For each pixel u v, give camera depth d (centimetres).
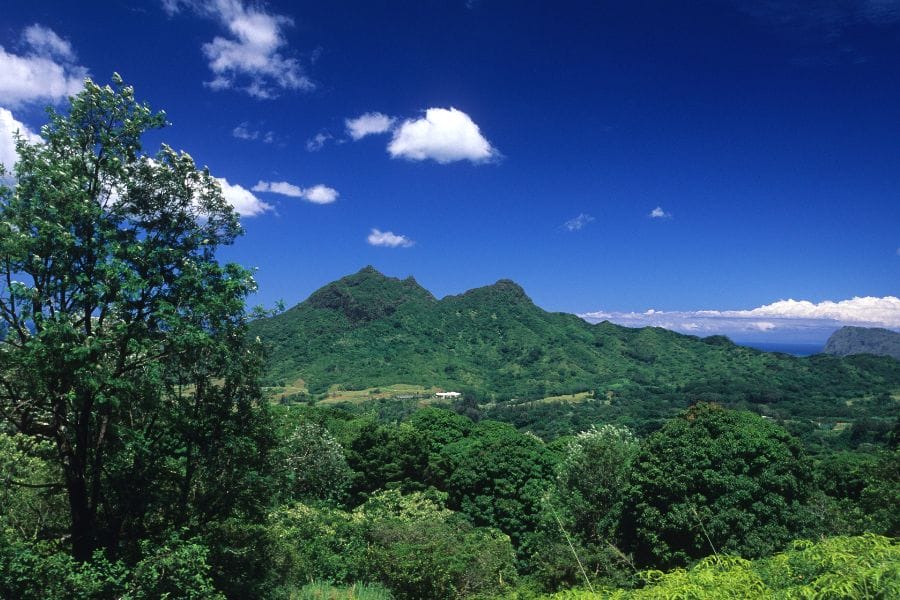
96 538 1051
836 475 2855
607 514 2069
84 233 1039
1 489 1028
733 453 1705
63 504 1192
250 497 1200
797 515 1609
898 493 1398
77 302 1015
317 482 3128
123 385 971
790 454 1736
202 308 1056
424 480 3822
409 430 4038
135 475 1120
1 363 991
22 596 809
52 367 921
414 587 1399
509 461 3200
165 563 909
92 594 858
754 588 376
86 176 1092
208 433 1171
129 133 1123
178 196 1182
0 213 1009
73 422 1055
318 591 1261
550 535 2164
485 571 1491
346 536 1831
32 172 1030
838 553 360
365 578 1487
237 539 1220
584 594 427
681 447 1748
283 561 1325
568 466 2512
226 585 1125
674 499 1680
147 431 1170
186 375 1149
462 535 1769
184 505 1158
